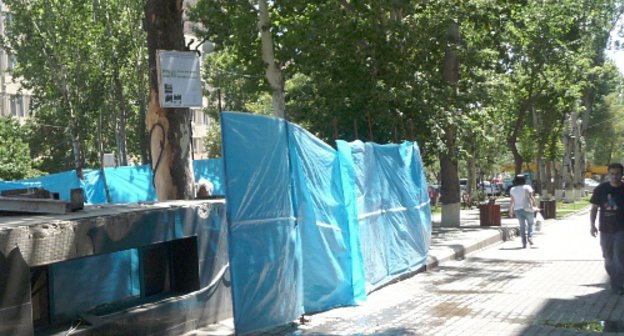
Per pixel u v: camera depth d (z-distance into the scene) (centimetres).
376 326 977
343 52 2273
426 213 1633
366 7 2173
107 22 3900
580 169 6197
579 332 915
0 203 819
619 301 1132
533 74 3700
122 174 1903
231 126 890
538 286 1305
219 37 2398
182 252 943
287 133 1004
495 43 2558
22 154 4634
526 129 5278
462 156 2577
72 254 719
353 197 1164
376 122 2264
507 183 7738
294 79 3147
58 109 4153
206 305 951
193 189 1143
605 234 1200
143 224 825
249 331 898
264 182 935
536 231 2600
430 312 1072
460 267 1641
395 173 1438
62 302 770
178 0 1122
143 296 891
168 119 1116
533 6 3319
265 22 2255
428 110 2273
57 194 907
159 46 1120
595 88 5356
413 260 1506
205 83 4656
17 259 658
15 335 655
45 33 3975
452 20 2322
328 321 1019
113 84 4166
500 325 966
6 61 5906
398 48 2283
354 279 1145
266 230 938
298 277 1009
